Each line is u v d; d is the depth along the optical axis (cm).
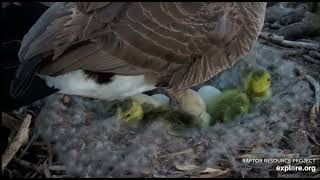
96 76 843
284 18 1224
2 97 836
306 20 1175
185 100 944
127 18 809
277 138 905
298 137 905
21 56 796
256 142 888
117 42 801
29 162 862
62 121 900
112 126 899
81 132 882
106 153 848
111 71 816
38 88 834
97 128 891
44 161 861
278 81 1023
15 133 891
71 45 790
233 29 865
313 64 1072
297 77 1020
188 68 865
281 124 920
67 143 865
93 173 834
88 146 862
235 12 866
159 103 948
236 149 872
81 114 923
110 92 878
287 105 957
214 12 848
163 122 910
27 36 821
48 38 784
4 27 896
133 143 871
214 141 878
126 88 873
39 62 777
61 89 852
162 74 860
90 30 792
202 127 927
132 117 918
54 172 841
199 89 1027
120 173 836
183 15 833
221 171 843
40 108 963
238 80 1022
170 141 882
